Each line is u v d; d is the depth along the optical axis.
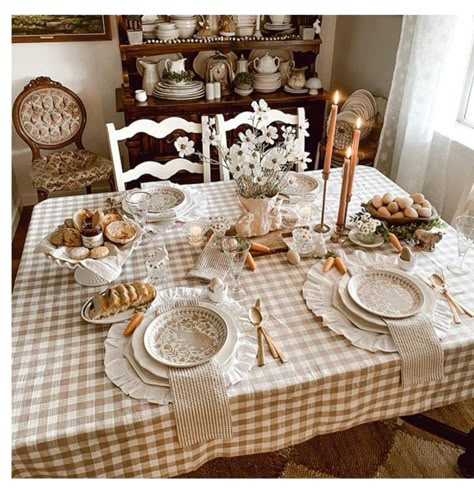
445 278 1.37
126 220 1.41
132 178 1.97
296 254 1.43
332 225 1.65
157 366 1.06
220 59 3.09
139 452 1.01
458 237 1.36
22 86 3.03
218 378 1.02
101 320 1.20
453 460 1.64
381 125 2.96
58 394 1.01
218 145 1.56
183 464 1.06
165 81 3.00
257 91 3.19
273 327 1.19
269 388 1.02
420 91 2.45
